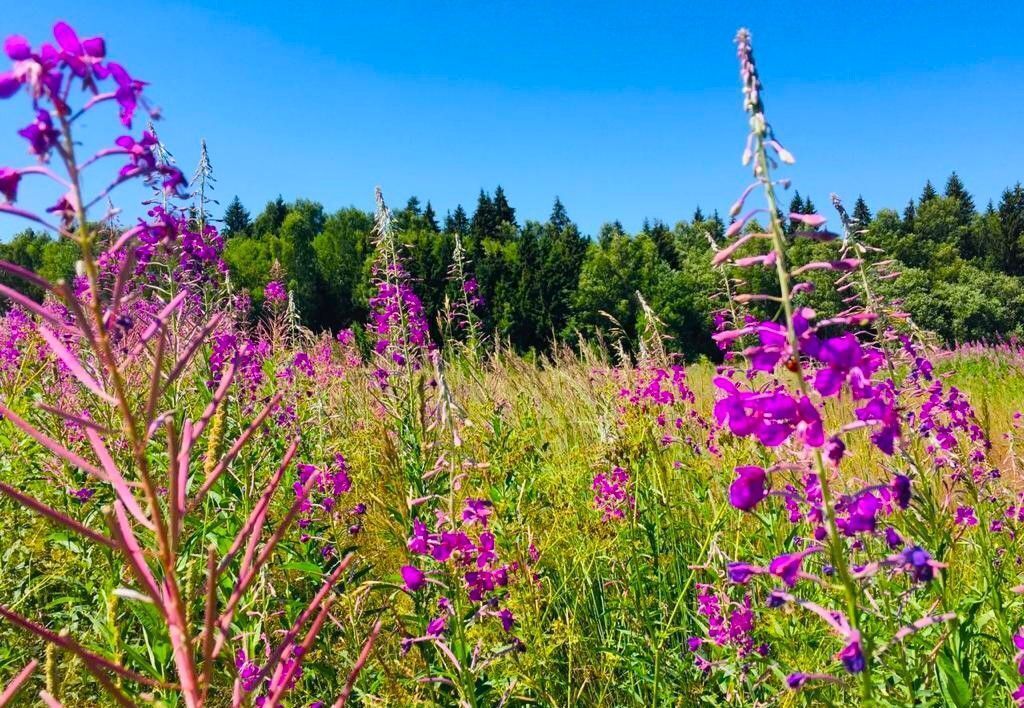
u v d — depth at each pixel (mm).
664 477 4910
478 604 3441
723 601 3629
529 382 8203
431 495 3854
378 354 5773
